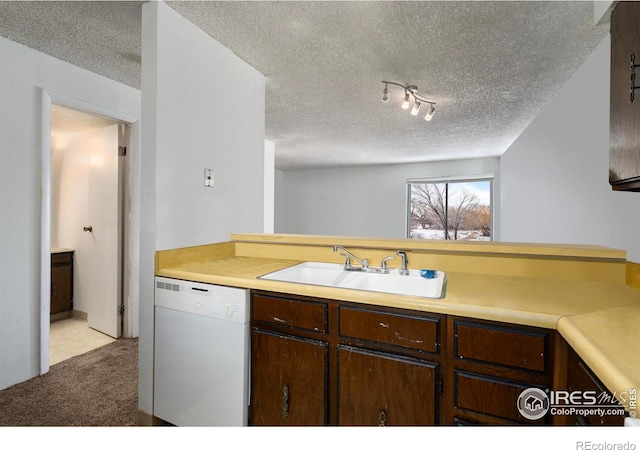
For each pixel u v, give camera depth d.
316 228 7.40
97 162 3.02
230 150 2.17
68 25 1.83
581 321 0.90
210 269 1.67
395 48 2.11
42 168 2.16
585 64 2.17
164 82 1.67
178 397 1.59
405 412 1.14
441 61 2.28
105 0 1.62
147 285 1.68
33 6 1.66
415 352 1.13
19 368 2.08
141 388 1.70
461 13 1.73
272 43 2.05
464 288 1.27
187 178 1.83
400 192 6.51
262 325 1.41
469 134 4.14
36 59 2.12
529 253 1.48
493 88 2.72
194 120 1.87
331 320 1.27
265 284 1.38
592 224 2.03
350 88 2.79
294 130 4.11
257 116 2.45
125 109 2.70
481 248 1.56
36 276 2.16
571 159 2.39
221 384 1.47
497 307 1.03
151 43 1.63
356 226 6.96
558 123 2.67
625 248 1.66
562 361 0.94
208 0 1.64
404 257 1.66
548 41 1.99
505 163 4.93
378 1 1.64
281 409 1.36
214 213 2.04
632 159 1.02
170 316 1.61
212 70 1.99
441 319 1.09
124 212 2.91
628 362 0.67
